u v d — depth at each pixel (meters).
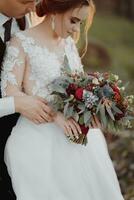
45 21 3.64
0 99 3.48
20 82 3.56
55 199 3.59
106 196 3.70
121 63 10.77
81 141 3.58
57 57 3.63
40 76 3.57
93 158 3.70
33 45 3.58
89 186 3.67
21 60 3.55
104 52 10.76
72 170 3.63
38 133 3.61
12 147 3.60
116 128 3.57
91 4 3.61
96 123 3.53
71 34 3.72
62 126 3.52
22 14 3.64
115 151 6.73
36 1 3.66
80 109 3.47
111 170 3.78
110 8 13.76
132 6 13.73
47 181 3.58
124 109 3.54
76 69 3.66
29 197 3.56
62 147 3.62
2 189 3.73
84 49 3.93
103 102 3.47
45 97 3.57
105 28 12.38
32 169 3.58
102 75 3.55
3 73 3.55
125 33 12.41
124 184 6.12
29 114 3.49
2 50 3.56
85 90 3.46
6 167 3.72
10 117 3.67
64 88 3.47
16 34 3.59
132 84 8.07
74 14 3.49
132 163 6.48
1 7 3.61
